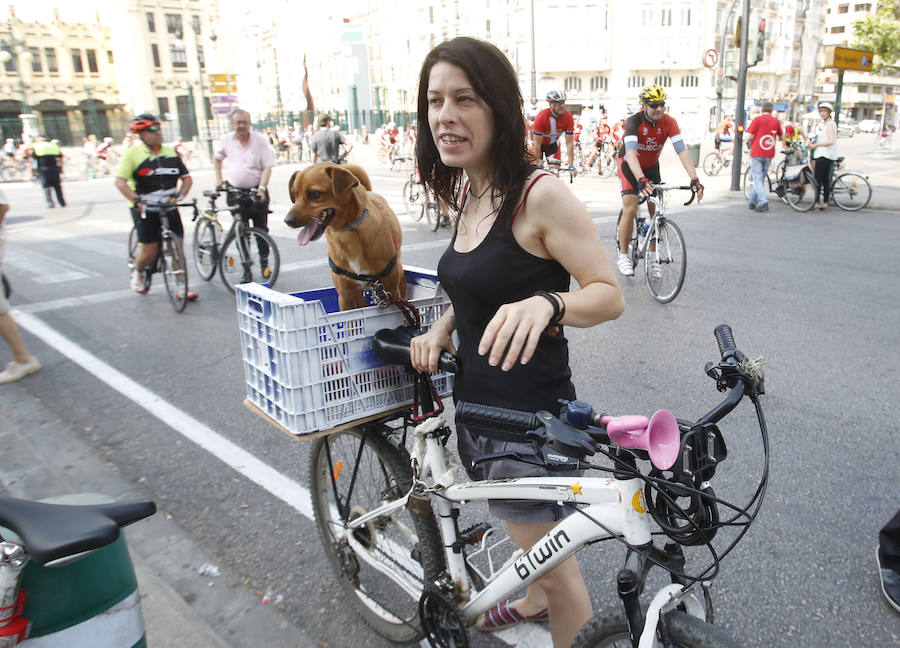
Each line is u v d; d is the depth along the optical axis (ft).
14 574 4.98
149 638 8.22
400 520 7.94
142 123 22.31
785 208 41.27
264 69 363.35
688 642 4.77
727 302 21.25
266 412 7.53
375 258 10.79
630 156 22.24
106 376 17.42
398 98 246.06
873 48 93.15
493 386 6.01
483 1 205.36
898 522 8.30
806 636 8.01
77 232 41.96
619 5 194.39
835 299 21.21
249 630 8.48
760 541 9.70
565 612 6.46
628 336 18.52
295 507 11.22
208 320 21.90
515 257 5.65
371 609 8.21
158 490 11.91
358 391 7.22
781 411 13.66
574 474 6.15
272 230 38.37
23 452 13.46
